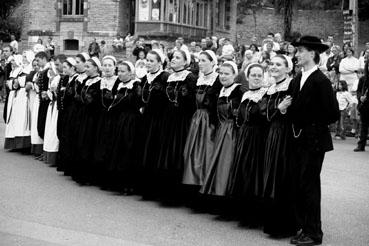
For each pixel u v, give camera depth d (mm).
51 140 10656
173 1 30000
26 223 6938
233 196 7043
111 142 8734
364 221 7438
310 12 42062
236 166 7055
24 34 34969
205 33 34531
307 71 6480
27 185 9023
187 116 7902
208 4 34812
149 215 7539
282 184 6543
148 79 8328
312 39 6418
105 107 8898
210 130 7605
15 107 11938
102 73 9492
